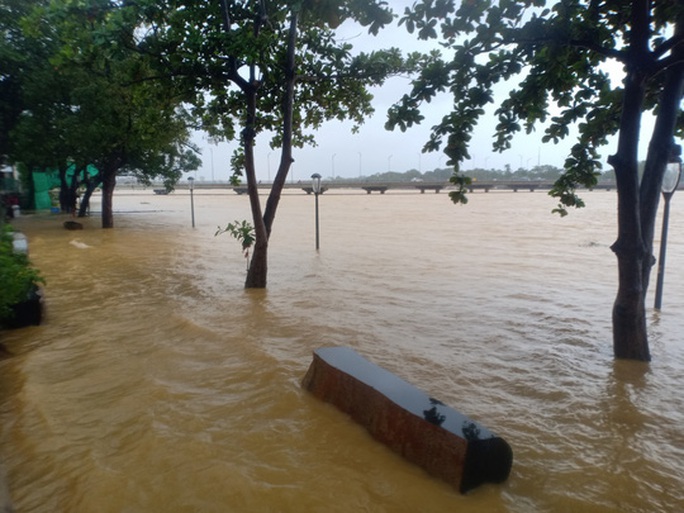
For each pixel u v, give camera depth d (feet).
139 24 26.45
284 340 21.11
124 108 41.42
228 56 26.86
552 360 19.02
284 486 10.50
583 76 18.25
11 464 11.72
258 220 31.76
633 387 16.44
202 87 28.73
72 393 15.42
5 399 15.38
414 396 12.46
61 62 26.22
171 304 27.91
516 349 20.34
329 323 23.93
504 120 17.88
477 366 18.35
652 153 18.58
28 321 23.09
